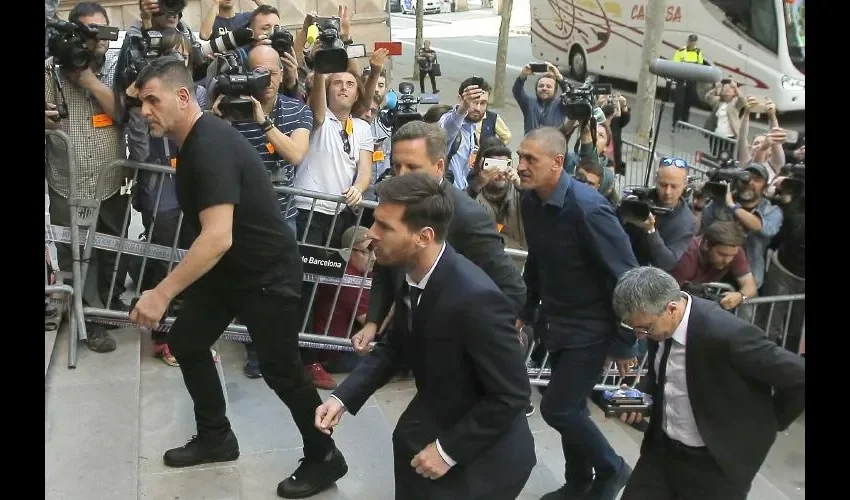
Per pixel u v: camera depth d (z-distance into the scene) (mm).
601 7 16422
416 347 2553
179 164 3078
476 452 2496
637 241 4098
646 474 3000
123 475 3465
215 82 4082
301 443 3982
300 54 5535
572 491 3758
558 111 6629
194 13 9516
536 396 4762
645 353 4648
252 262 3195
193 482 3590
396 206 2395
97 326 4469
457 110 5375
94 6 4332
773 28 12523
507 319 2451
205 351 3506
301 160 4379
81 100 4219
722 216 4848
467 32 31766
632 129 13227
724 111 9242
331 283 4516
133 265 4547
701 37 13734
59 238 4273
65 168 4230
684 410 2799
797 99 12633
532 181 3314
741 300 4359
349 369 4758
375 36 11016
